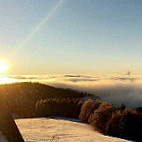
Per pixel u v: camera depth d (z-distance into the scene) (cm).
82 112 3291
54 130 2073
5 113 775
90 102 3372
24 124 2475
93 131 2303
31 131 1934
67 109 3809
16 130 744
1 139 676
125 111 2331
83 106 3388
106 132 2252
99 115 2617
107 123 2344
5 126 731
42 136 1689
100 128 2478
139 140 2038
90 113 3083
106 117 2483
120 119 2197
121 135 2095
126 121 2156
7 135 704
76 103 3872
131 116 2208
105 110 2656
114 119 2258
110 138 1772
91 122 2808
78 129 2294
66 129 2188
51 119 3250
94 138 1708
